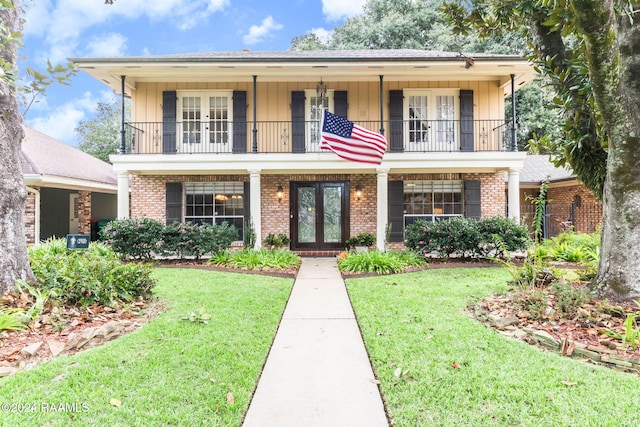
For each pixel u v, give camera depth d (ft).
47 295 13.19
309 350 11.27
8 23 14.34
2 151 14.21
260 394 8.64
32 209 34.22
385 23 71.87
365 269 24.23
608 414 7.51
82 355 10.20
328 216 36.11
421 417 7.55
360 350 11.25
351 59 29.60
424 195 35.96
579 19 12.50
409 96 35.24
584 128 16.88
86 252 21.13
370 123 34.81
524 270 17.60
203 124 34.88
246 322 13.33
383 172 31.14
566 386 8.64
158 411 7.64
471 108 34.40
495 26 20.99
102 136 78.69
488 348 10.91
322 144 27.73
